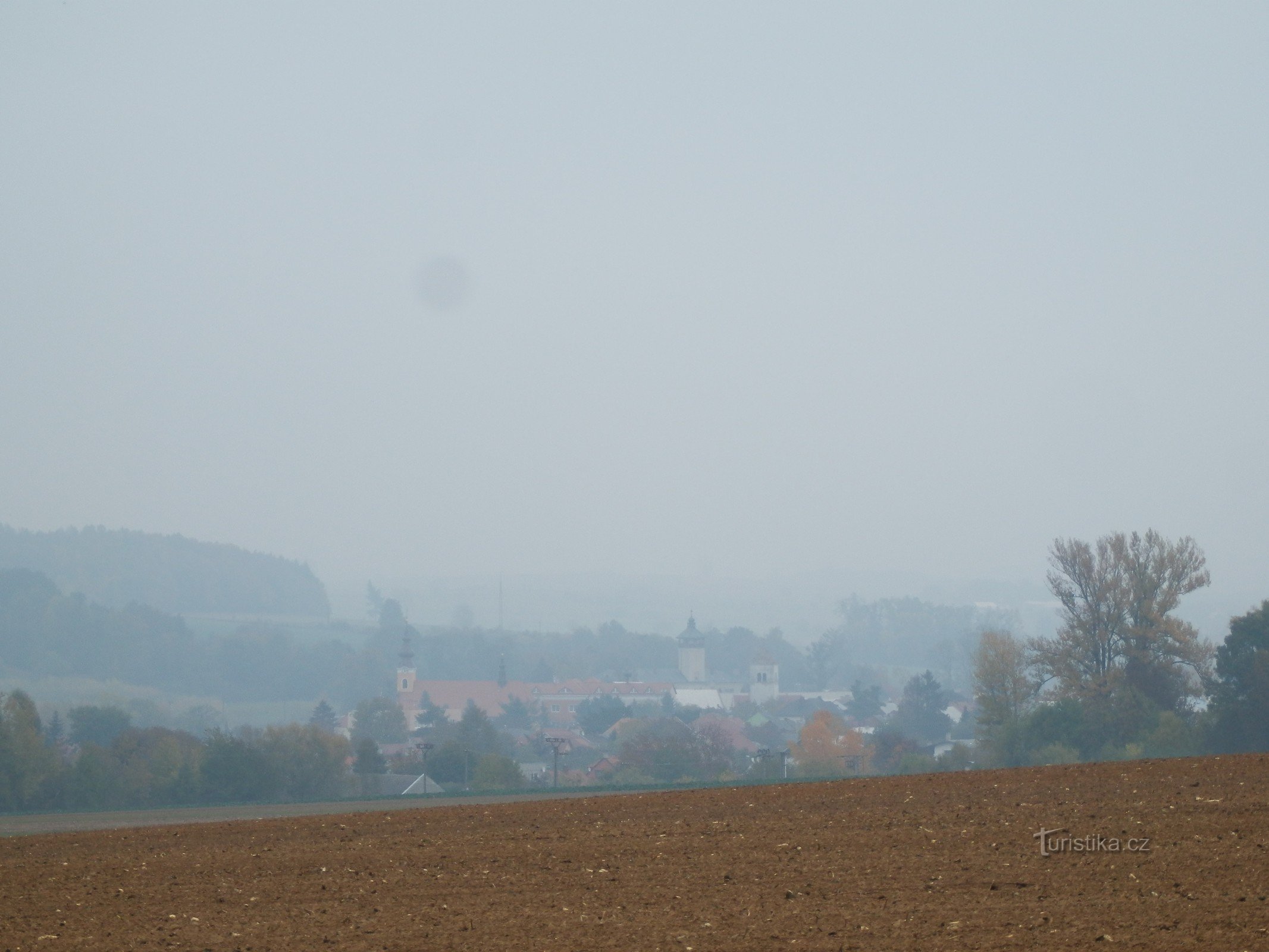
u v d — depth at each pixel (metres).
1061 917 43.31
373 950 43.44
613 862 58.34
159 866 63.38
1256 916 42.06
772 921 45.22
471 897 52.00
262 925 48.34
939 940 41.38
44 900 54.94
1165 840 55.88
